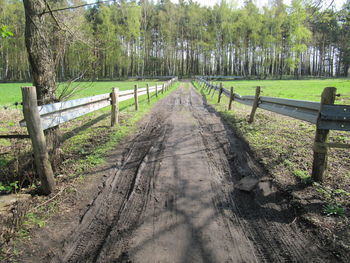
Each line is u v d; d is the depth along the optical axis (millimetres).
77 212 2992
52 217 2885
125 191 3482
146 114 9914
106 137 6242
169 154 4984
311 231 2498
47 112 3877
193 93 21281
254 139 5805
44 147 3422
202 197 3260
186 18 67250
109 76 64688
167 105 12914
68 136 6520
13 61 50969
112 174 4059
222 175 3963
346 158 4344
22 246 2391
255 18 53469
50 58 4383
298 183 3508
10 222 2715
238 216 2818
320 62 70188
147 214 2879
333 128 3277
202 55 70938
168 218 2785
